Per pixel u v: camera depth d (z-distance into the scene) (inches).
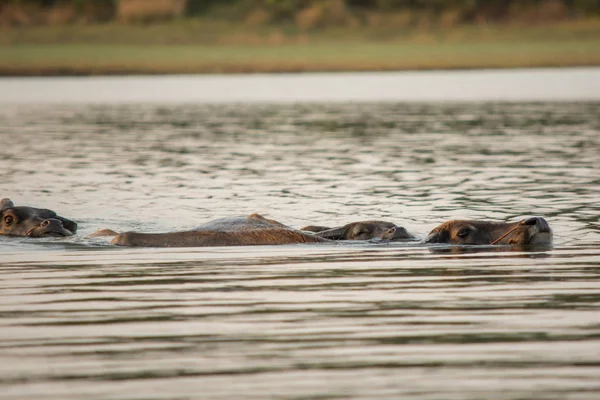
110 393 1229.7
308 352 1392.7
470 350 1395.2
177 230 2410.2
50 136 4714.6
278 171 3474.4
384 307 1637.6
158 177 3344.0
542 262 1989.4
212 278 1866.4
